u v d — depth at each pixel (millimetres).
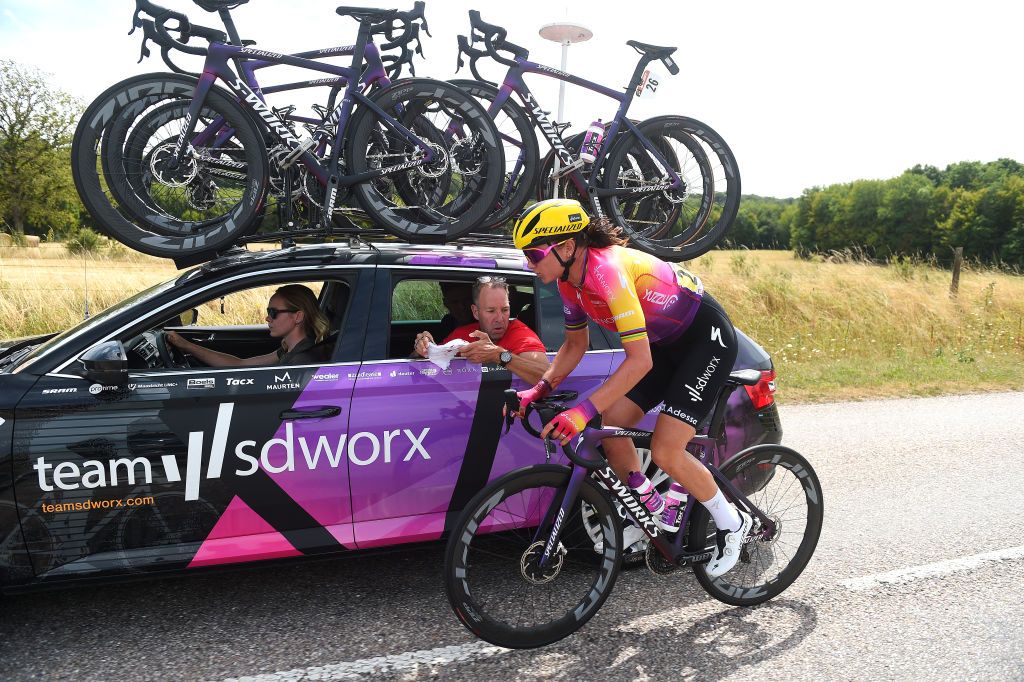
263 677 2498
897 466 5039
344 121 3396
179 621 2877
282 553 2836
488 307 3029
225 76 3230
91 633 2775
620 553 2777
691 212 4102
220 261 3061
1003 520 4035
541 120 3867
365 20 3447
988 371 8570
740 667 2588
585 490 2686
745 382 3312
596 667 2584
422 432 2932
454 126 3652
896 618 2953
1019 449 5473
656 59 3938
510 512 2896
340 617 2924
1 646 2672
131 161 3137
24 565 2625
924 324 10672
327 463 2832
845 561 3496
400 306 4234
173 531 2736
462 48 3850
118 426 2654
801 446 5551
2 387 2621
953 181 105375
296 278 2988
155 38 3219
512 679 2510
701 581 2932
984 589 3213
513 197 3822
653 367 2869
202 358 3479
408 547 2998
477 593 2893
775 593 3053
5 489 2566
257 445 2764
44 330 8766
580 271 2438
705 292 2809
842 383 7871
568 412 2363
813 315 10914
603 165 3934
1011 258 76000
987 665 2600
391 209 3455
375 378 2916
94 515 2656
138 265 11734
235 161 3291
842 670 2568
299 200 3578
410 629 2836
